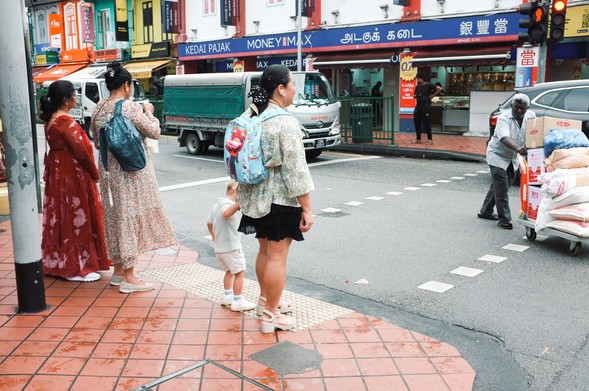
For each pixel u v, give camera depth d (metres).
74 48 33.06
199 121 15.46
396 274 5.80
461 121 18.80
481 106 17.92
